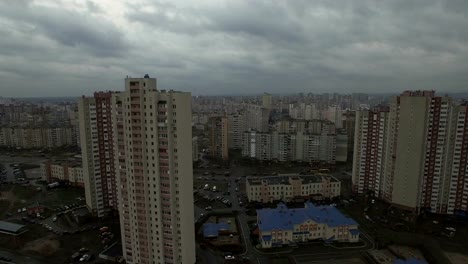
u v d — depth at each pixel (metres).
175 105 121.19
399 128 194.62
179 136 123.25
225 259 145.75
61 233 170.25
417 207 193.75
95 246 156.62
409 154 191.38
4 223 175.00
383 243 158.62
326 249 154.62
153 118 121.25
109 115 186.00
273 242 158.00
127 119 124.62
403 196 196.75
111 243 158.62
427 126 187.88
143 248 132.88
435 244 155.62
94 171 187.00
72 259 145.00
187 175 131.75
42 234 169.75
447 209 194.00
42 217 191.25
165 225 129.62
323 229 163.50
